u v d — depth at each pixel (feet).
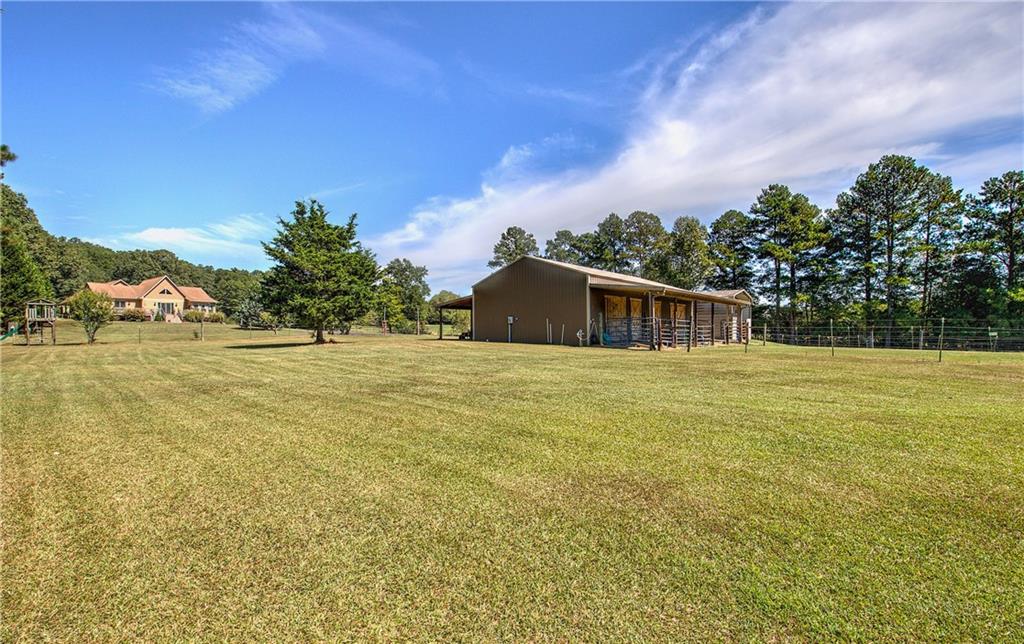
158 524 9.29
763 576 7.13
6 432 16.89
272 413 19.60
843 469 11.89
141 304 178.09
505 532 8.71
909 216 94.94
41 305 82.17
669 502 9.98
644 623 6.07
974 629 5.84
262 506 10.09
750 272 126.21
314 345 70.28
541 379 28.76
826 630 5.86
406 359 43.19
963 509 9.50
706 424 16.75
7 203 135.33
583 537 8.48
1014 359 44.60
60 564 7.80
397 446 14.46
